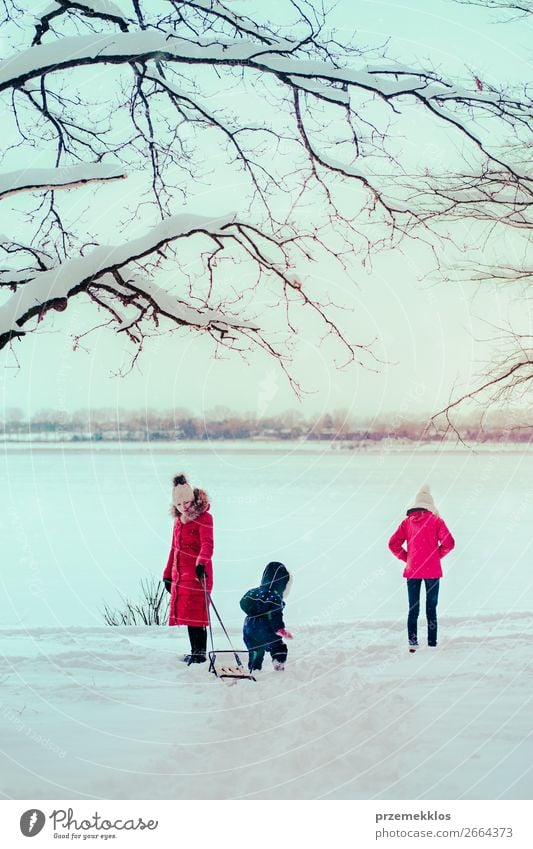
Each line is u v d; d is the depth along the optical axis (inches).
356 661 274.5
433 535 302.0
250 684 241.8
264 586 270.5
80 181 227.8
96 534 858.8
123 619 436.1
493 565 636.7
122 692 233.0
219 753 175.5
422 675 251.0
